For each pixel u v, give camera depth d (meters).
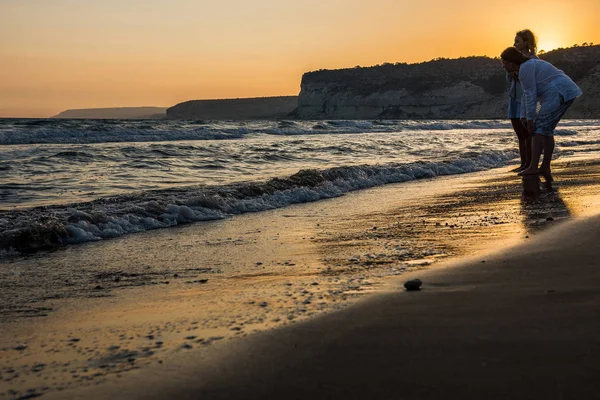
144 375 2.09
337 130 29.95
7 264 4.63
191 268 4.27
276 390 1.84
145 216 6.59
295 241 5.18
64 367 2.29
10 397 2.01
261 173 11.51
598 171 9.38
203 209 7.08
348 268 3.90
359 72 181.25
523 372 1.80
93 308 3.29
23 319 3.11
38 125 24.73
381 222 6.03
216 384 1.93
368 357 2.04
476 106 151.50
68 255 4.96
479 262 3.57
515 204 6.50
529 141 9.59
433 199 7.74
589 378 1.72
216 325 2.70
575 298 2.56
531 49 8.78
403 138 23.77
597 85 136.88
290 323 2.57
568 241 3.94
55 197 8.38
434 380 1.80
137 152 15.34
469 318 2.39
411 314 2.53
